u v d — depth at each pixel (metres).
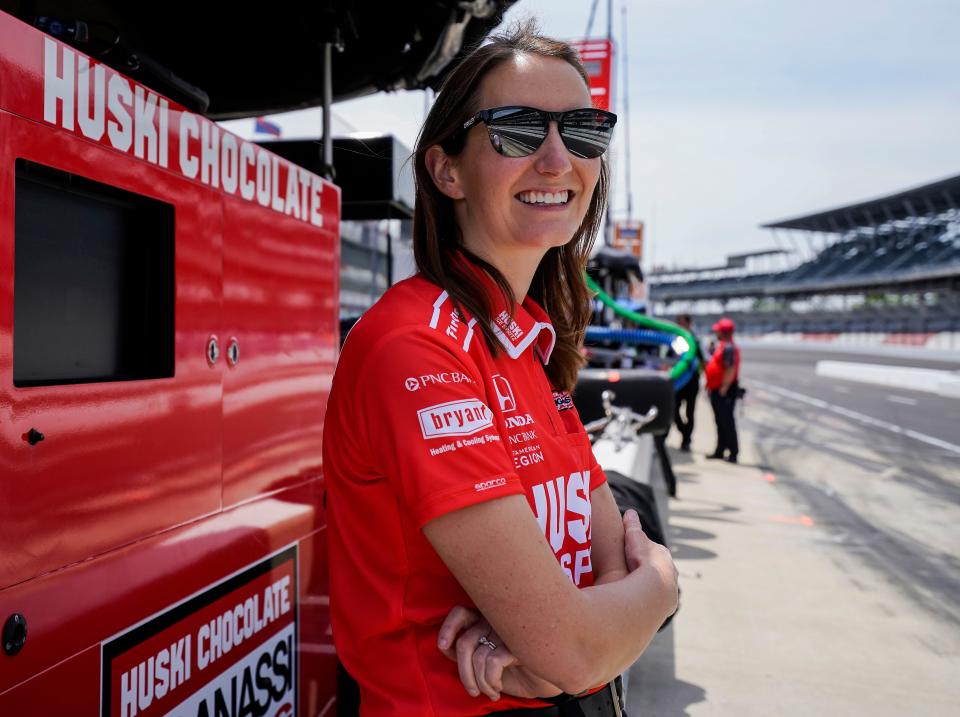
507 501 0.82
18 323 1.15
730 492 7.27
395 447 0.81
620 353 6.31
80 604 1.22
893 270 55.47
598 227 1.31
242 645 1.69
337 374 0.92
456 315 0.93
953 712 3.13
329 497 0.95
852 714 3.10
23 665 1.12
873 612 4.20
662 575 1.02
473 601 0.84
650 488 2.45
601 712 0.99
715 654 3.62
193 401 1.51
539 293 1.32
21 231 1.16
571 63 1.06
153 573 1.39
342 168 3.01
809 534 5.79
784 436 11.76
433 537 0.82
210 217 1.56
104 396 1.27
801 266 67.81
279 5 2.68
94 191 1.28
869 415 15.13
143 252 1.42
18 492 1.10
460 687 0.90
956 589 4.62
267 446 1.79
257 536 1.74
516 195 1.01
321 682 2.08
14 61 1.08
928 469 8.87
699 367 9.25
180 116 1.46
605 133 1.03
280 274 1.85
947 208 56.88
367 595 0.91
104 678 1.28
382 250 3.95
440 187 1.03
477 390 0.89
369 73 3.00
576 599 0.85
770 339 66.12
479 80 1.01
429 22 2.65
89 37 1.46
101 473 1.26
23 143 1.10
